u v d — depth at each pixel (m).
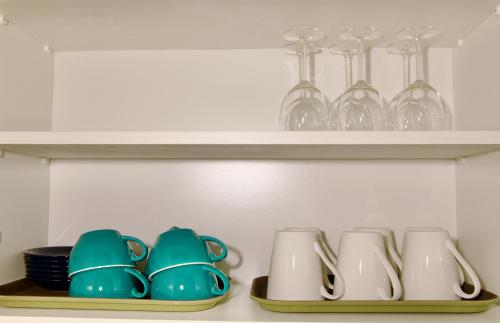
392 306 0.79
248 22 0.94
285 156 1.02
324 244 0.96
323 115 0.93
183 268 0.81
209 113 1.08
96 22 0.93
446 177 1.05
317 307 0.79
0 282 0.90
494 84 0.88
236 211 1.06
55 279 0.90
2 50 0.90
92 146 0.83
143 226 1.06
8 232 0.92
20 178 0.97
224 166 1.07
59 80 1.10
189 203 1.06
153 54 1.10
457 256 0.83
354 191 1.05
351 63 1.01
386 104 1.06
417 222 1.04
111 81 1.10
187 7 0.87
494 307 0.84
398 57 1.07
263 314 0.79
